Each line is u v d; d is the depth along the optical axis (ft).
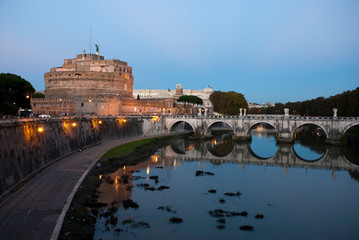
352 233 142.51
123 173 229.66
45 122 212.64
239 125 437.58
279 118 412.98
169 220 149.18
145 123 448.24
